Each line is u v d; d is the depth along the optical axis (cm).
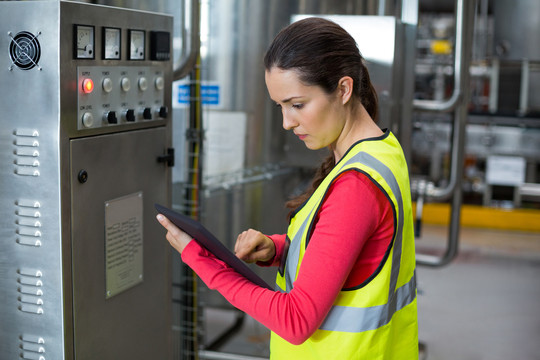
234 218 296
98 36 148
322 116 112
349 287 113
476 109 577
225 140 290
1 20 140
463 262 477
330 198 108
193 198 244
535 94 604
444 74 584
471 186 588
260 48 281
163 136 179
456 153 338
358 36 256
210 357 289
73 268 149
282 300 108
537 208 577
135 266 173
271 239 143
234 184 292
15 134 144
